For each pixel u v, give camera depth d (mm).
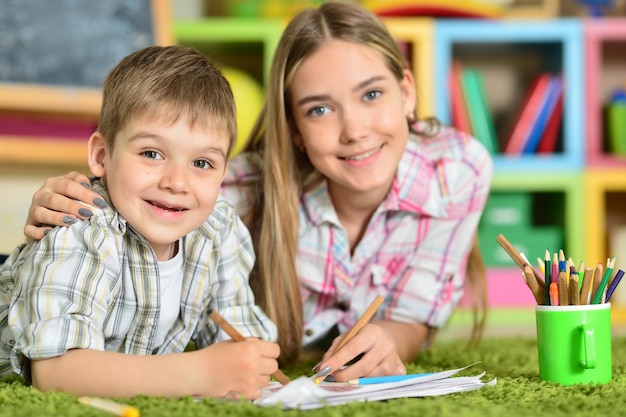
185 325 1115
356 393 892
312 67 1271
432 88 2479
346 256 1415
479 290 1813
